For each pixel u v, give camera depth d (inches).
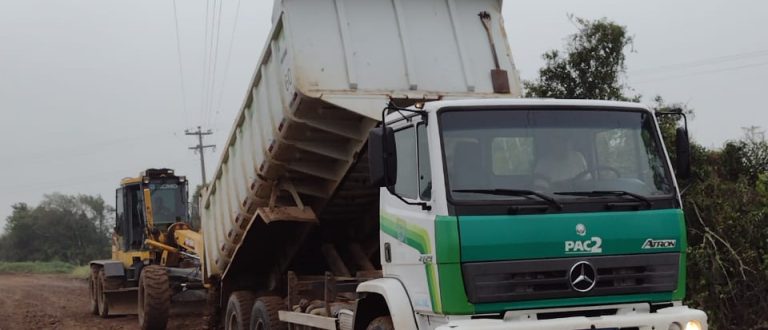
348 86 326.0
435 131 239.1
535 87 534.0
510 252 229.1
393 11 339.9
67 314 759.7
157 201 746.8
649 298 239.6
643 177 251.4
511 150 243.8
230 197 443.2
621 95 519.8
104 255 2918.3
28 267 2108.8
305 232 411.5
